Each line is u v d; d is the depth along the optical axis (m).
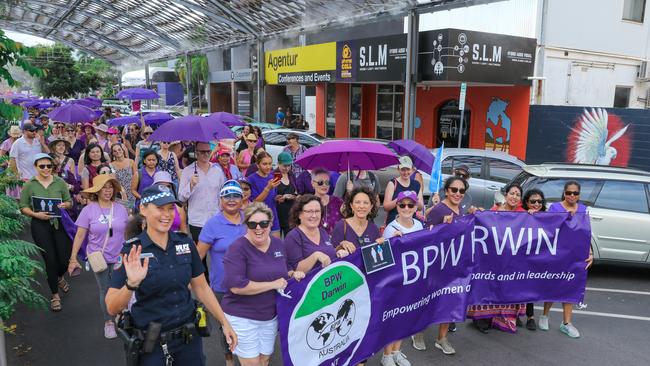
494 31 17.00
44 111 21.59
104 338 5.75
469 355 5.46
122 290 3.21
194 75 38.53
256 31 22.12
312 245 4.42
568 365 5.29
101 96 53.56
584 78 17.56
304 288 4.00
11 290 4.70
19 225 6.50
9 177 7.79
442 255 5.12
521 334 6.01
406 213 5.00
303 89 27.14
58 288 6.95
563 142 15.51
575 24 16.80
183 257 3.52
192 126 6.45
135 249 3.23
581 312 6.80
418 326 5.05
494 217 5.53
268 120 30.12
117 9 27.89
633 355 5.55
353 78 17.66
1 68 6.26
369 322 4.55
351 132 22.47
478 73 14.70
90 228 5.52
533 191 6.00
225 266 3.93
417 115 19.52
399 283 4.74
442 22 18.59
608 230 7.97
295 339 4.02
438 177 6.50
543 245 5.68
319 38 24.83
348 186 6.44
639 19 18.95
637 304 7.12
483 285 5.63
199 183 6.42
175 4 22.89
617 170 8.52
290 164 6.77
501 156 10.70
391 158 6.11
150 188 3.40
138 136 14.74
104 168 6.76
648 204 7.98
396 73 15.85
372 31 21.70
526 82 15.89
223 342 4.75
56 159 7.96
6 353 5.35
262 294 3.95
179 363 3.57
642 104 19.56
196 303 3.79
